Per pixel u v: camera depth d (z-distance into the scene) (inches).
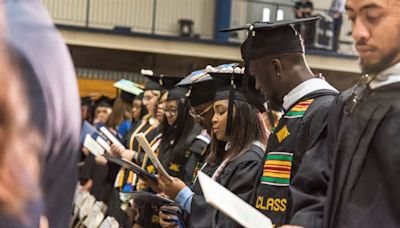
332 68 498.3
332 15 512.7
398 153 66.6
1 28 35.1
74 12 565.9
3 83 33.6
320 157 83.0
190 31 604.4
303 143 95.6
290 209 87.0
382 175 68.0
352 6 68.7
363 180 69.1
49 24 38.3
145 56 586.6
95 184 267.1
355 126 70.9
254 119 119.1
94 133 208.7
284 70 106.7
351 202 69.5
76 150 38.7
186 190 121.0
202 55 575.2
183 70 586.2
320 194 81.2
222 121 120.1
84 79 577.0
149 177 141.2
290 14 576.1
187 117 167.6
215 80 123.0
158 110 210.8
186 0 605.0
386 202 67.7
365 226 67.7
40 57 36.0
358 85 72.8
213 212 112.7
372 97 70.2
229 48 579.8
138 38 567.8
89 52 578.2
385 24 66.8
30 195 33.5
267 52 107.1
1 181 33.1
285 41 106.8
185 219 119.4
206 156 152.6
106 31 561.3
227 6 597.0
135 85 308.3
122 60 585.6
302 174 83.0
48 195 37.0
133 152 206.4
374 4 66.4
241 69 120.2
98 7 577.6
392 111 68.1
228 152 119.6
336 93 100.3
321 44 504.1
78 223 229.3
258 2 590.9
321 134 84.7
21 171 33.5
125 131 302.7
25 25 36.1
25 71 34.5
